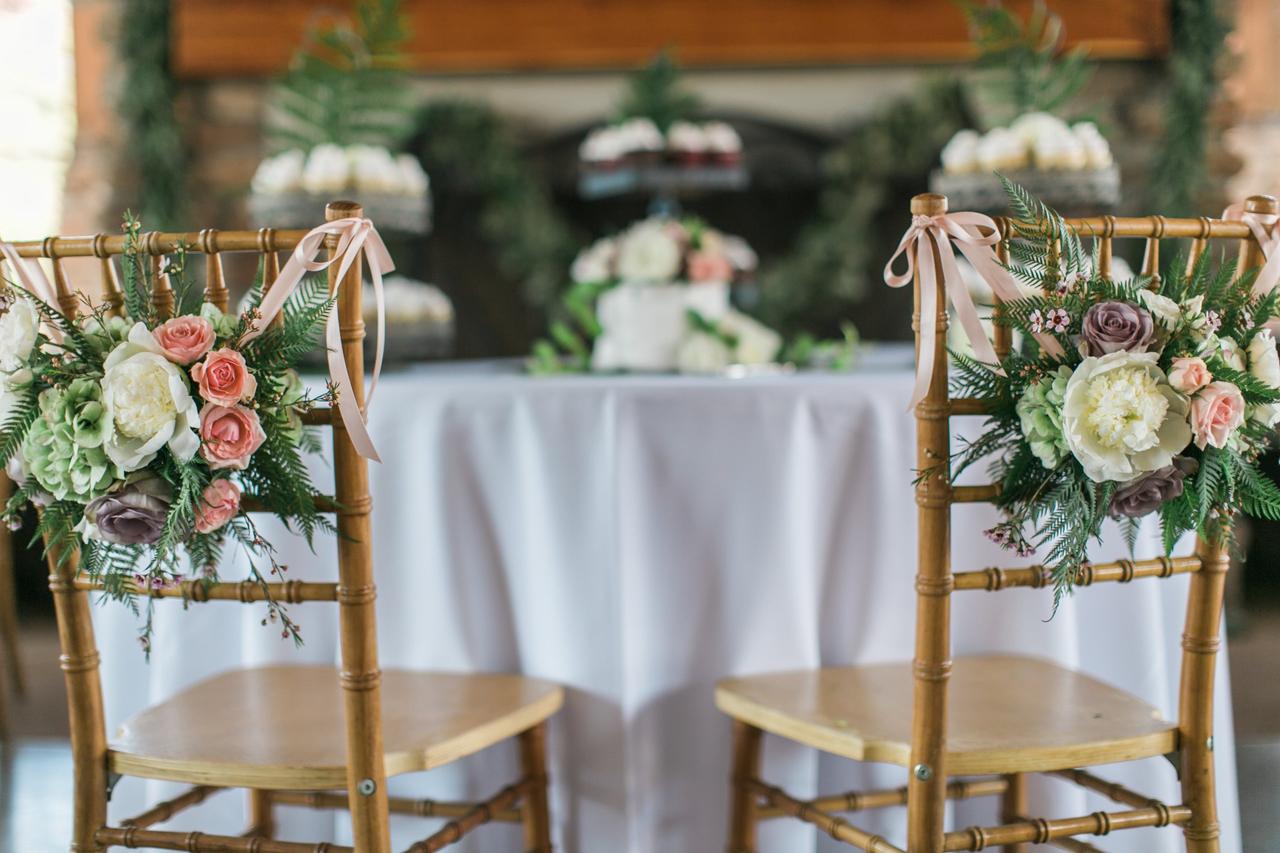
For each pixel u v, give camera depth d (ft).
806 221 14.07
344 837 5.44
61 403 3.53
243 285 13.29
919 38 13.65
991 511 5.23
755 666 5.09
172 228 13.23
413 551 5.16
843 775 5.37
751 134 14.02
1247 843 6.63
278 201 6.98
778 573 5.05
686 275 6.92
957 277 3.82
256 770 4.08
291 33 13.41
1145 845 5.37
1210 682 4.27
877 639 5.23
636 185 8.32
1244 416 3.83
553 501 5.01
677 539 5.01
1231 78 12.76
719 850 5.15
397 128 7.80
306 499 3.75
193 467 3.55
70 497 3.62
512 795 4.83
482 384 5.10
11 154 13.56
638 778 5.03
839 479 5.14
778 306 13.61
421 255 13.84
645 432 4.96
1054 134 6.73
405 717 4.55
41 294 3.96
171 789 5.31
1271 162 12.77
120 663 5.48
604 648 5.00
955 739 4.20
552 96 13.97
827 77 13.97
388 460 5.13
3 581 9.12
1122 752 4.22
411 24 13.69
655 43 13.74
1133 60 13.34
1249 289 3.92
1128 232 3.95
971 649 5.38
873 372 5.92
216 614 5.42
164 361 3.50
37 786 7.52
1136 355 3.62
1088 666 5.44
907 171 13.53
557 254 13.60
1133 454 3.66
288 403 3.76
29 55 13.48
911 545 5.17
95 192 13.41
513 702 4.74
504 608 5.20
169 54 13.44
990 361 3.85
